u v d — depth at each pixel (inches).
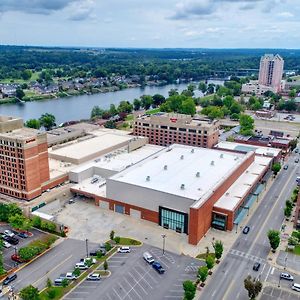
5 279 5177.2
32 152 7303.2
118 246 6131.9
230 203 6953.7
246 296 4921.3
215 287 5093.5
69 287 5068.9
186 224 6545.3
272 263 5674.2
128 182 7165.4
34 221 6609.3
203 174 7716.5
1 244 5718.5
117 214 7317.9
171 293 4982.8
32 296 4581.7
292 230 6702.8
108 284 5157.5
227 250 6023.6
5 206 6939.0
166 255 5885.8
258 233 6584.6
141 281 5231.3
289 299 4884.4
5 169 7534.5
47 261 5669.3
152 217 6968.5
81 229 6688.0
